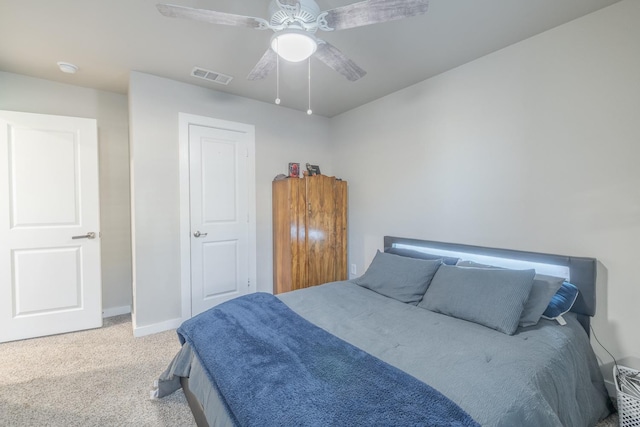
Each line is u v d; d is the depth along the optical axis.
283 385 1.12
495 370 1.24
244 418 1.03
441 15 1.88
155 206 2.80
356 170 3.65
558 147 2.04
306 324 1.66
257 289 3.48
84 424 1.64
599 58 1.86
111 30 2.05
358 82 2.90
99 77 2.79
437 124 2.76
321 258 3.46
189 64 2.55
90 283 2.88
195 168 3.02
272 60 1.86
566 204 2.01
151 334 2.77
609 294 1.85
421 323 1.76
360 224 3.62
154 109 2.77
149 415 1.71
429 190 2.84
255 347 1.40
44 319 2.70
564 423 1.28
